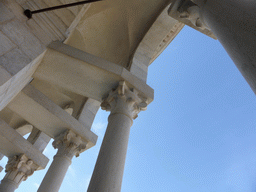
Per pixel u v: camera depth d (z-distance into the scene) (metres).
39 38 5.38
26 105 8.07
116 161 4.68
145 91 6.37
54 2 5.96
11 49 4.54
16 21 4.92
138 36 9.33
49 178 7.56
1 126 9.16
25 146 9.68
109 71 6.00
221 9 2.90
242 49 2.33
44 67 6.21
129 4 9.93
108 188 4.24
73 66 6.05
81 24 10.18
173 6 5.25
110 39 10.46
